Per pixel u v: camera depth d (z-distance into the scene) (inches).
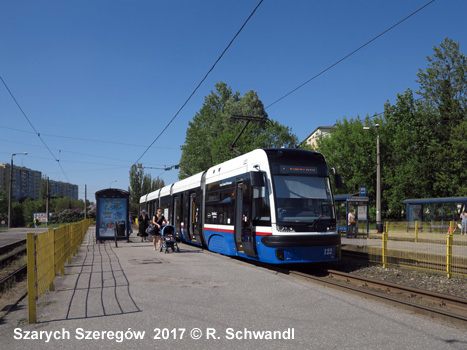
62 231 435.2
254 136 1975.9
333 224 473.4
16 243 880.3
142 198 1491.1
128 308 281.6
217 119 2405.3
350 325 245.1
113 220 843.4
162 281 381.1
